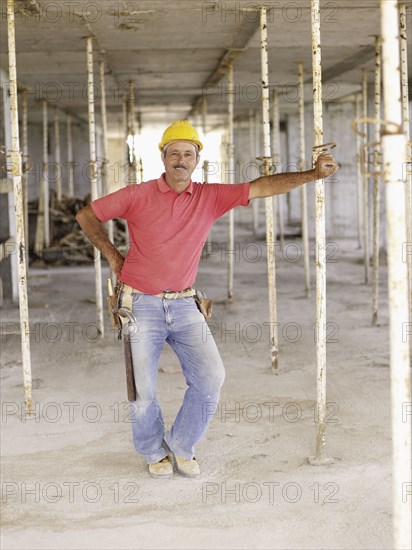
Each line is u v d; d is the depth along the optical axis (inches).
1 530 132.2
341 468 157.5
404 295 97.5
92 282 437.7
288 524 132.4
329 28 268.8
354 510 137.6
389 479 151.2
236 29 277.7
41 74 396.8
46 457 166.6
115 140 1096.8
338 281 429.7
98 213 147.0
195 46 317.7
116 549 124.6
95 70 385.4
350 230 664.4
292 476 153.9
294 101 593.9
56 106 578.6
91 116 272.7
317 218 160.2
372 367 238.7
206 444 172.9
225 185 148.6
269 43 301.1
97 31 277.3
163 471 154.1
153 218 145.0
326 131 645.9
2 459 165.8
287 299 375.9
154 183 146.9
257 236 731.4
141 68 385.7
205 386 148.7
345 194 658.2
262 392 214.2
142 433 153.2
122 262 151.8
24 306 194.1
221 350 266.5
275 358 234.4
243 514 136.8
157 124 851.4
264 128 231.0
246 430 181.9
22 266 193.0
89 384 225.1
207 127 860.6
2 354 264.7
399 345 98.0
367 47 311.9
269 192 148.0
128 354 148.0
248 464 160.7
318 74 160.4
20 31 274.8
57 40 295.4
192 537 128.3
